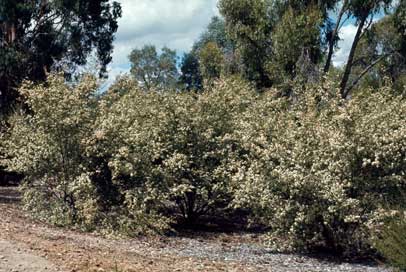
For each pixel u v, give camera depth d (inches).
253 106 668.1
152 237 552.1
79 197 578.2
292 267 427.8
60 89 595.5
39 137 600.1
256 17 1074.7
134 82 664.4
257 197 494.6
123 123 594.9
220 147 621.3
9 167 612.4
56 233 505.7
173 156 596.1
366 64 1175.6
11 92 965.2
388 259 390.0
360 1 1031.6
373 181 469.4
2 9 964.6
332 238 485.7
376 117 473.4
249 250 506.3
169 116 626.5
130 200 564.7
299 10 1053.2
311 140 479.5
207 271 373.1
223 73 1099.9
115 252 422.6
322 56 1052.5
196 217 654.5
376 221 446.3
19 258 339.3
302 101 577.3
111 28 1128.8
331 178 464.4
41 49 1051.3
